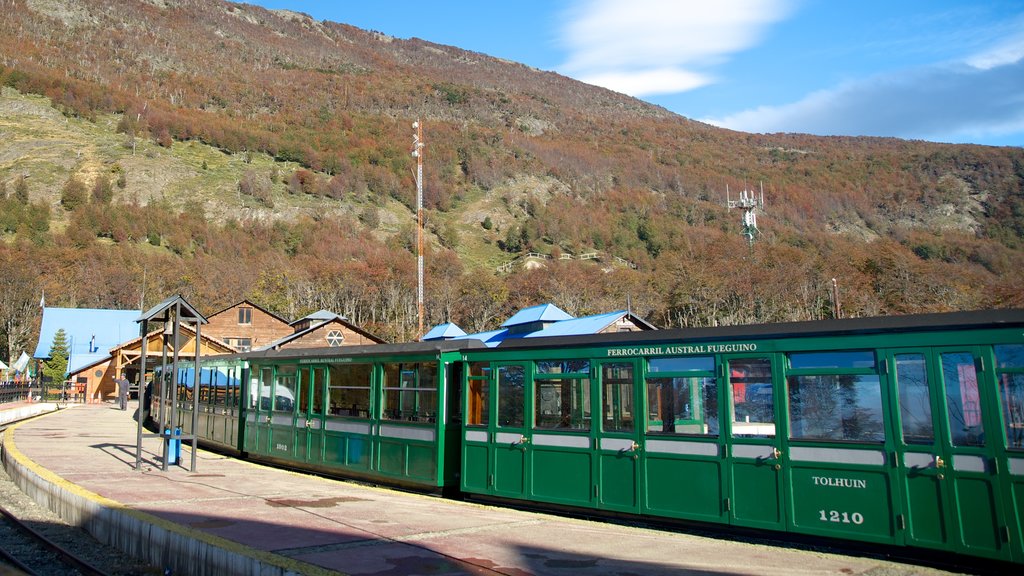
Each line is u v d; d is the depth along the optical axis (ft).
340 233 524.93
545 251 539.29
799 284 280.72
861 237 611.47
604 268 460.55
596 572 24.41
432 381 43.01
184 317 56.34
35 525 37.76
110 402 184.65
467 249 563.89
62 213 471.21
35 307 303.27
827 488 27.91
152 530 30.04
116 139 635.66
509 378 39.45
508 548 28.04
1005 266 437.99
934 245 480.23
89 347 224.53
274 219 542.16
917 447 26.09
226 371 70.95
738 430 30.50
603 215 628.69
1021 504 23.84
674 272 334.44
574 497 35.45
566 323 125.90
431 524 33.01
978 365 25.26
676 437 32.22
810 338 29.07
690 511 31.32
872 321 27.68
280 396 58.59
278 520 33.32
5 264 309.63
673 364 32.89
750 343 30.60
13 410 112.16
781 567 25.26
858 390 27.73
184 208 527.40
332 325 192.13
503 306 330.95
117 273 352.28
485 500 40.04
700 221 643.86
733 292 286.66
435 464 41.93
